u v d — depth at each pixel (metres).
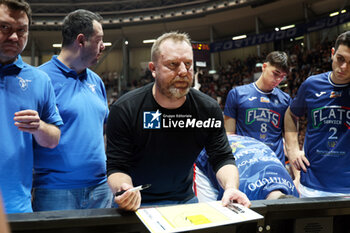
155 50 1.06
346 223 0.85
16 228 0.68
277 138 2.14
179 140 1.18
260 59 6.74
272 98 2.11
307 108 1.69
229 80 6.56
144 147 1.18
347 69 1.41
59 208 1.47
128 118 1.12
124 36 10.31
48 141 1.28
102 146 1.66
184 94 1.07
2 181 1.15
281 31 4.38
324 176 1.65
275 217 0.82
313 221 0.82
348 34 1.38
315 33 4.40
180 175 1.27
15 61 1.25
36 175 1.47
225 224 0.72
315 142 1.67
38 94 1.28
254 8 9.78
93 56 1.57
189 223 0.72
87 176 1.54
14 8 1.13
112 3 9.80
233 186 1.06
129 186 0.90
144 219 0.73
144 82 8.42
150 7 10.31
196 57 2.18
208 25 11.07
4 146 1.17
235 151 1.70
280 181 1.49
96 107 1.64
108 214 0.75
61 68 1.54
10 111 1.19
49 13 7.39
